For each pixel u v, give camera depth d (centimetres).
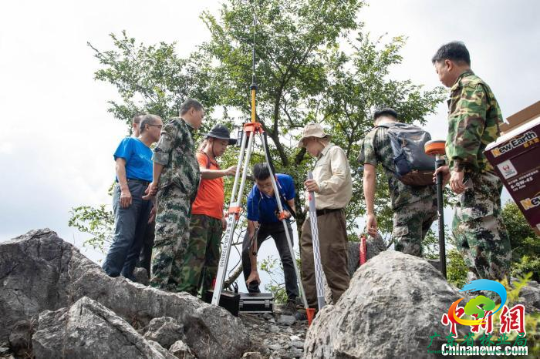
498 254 316
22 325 373
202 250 507
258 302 521
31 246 414
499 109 340
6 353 360
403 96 1456
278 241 592
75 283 405
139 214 527
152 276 441
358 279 268
